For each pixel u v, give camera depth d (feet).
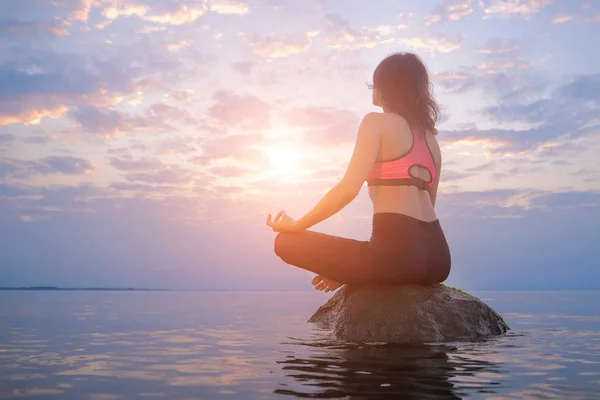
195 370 7.06
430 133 12.46
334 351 8.78
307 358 7.98
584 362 7.67
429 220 11.87
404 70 11.96
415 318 10.94
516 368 7.10
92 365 7.55
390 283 11.61
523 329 13.39
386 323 11.00
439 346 9.43
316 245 11.63
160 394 5.60
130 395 5.57
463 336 10.98
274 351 8.84
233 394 5.55
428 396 5.38
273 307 28.68
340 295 15.14
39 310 24.26
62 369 7.23
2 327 14.24
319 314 15.49
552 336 11.46
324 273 11.72
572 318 18.40
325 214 11.49
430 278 11.77
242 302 39.42
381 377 6.38
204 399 5.33
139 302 38.04
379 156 11.73
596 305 32.32
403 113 11.95
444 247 11.93
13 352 9.03
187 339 10.99
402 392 5.56
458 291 12.53
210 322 16.08
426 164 11.91
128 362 7.81
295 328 13.61
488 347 9.32
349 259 11.42
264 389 5.76
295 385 5.95
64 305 30.96
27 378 6.58
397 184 11.60
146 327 14.17
